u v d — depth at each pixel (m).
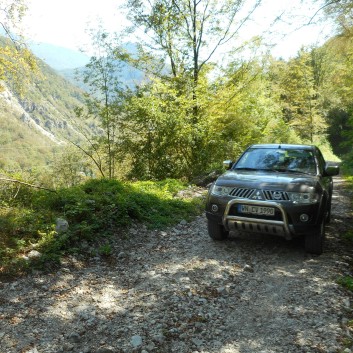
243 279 4.93
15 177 7.76
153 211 8.43
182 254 5.95
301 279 4.91
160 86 14.98
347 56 11.83
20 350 3.23
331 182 7.79
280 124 29.34
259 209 5.57
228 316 3.94
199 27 16.17
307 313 3.98
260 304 4.21
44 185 8.57
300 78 44.41
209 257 5.78
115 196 8.23
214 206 6.00
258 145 7.45
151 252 6.06
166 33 15.95
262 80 19.27
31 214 6.36
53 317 3.82
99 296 4.37
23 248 5.27
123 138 14.98
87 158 17.88
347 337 3.48
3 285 4.41
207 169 16.05
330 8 7.05
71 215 6.62
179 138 14.88
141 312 3.99
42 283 4.60
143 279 4.92
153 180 14.62
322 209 5.62
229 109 17.56
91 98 14.58
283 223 5.39
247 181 5.90
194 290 4.57
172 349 3.32
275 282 4.82
